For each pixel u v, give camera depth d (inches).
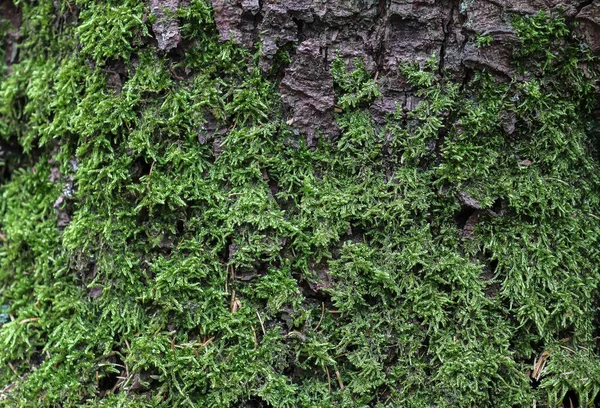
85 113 28.5
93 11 28.7
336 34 28.0
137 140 28.2
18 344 29.4
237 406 27.9
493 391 27.8
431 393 27.8
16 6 31.3
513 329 27.9
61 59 29.9
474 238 28.1
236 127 28.3
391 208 27.9
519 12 27.4
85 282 29.1
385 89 28.0
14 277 30.4
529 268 27.9
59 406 28.3
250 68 28.1
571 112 28.1
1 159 31.6
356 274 28.0
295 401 27.8
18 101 31.1
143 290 28.4
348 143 28.1
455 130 27.9
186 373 27.7
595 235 28.5
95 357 28.5
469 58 27.6
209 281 28.2
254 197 28.1
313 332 28.0
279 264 28.2
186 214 28.4
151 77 28.2
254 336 28.0
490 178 28.0
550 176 28.1
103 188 28.5
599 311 28.9
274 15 27.8
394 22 27.9
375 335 27.9
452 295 27.9
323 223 28.0
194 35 28.1
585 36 27.5
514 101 27.8
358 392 27.8
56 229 29.9
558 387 27.7
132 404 27.7
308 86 28.0
